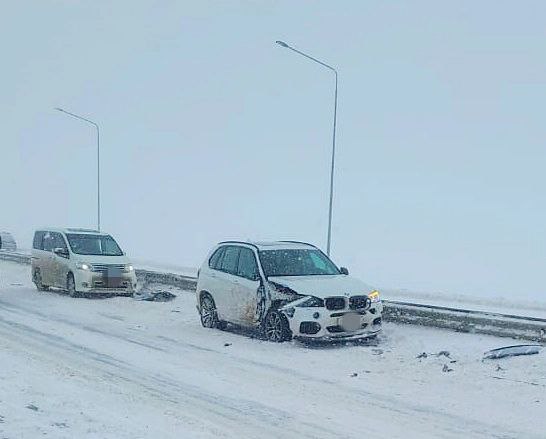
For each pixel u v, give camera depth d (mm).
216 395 8711
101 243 21219
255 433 7176
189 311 16891
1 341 12281
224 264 14352
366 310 12305
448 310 13398
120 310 17281
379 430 7348
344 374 9961
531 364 10047
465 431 7324
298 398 8625
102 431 6824
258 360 10922
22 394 8109
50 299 19609
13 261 33062
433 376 9742
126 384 9148
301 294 12234
